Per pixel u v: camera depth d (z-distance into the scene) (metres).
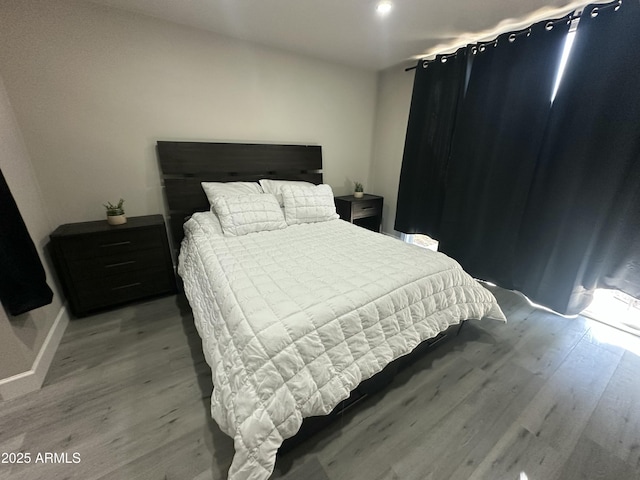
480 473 1.07
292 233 2.15
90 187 2.12
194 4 1.84
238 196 2.18
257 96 2.64
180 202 2.42
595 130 1.78
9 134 1.66
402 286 1.38
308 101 2.95
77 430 1.20
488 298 1.79
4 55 1.69
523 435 1.22
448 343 1.83
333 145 3.31
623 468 1.10
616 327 1.97
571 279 2.01
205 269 1.56
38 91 1.82
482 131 2.41
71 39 1.84
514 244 2.33
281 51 2.64
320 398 1.03
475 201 2.55
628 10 1.57
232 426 0.92
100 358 1.63
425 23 2.06
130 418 1.26
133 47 2.03
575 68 1.82
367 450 1.15
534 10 1.87
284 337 1.01
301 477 1.05
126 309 2.13
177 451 1.13
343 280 1.36
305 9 1.88
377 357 1.23
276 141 2.88
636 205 1.71
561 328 1.99
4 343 1.29
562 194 1.98
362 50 2.62
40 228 1.84
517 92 2.13
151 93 2.17
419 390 1.46
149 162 2.30
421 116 2.91
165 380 1.48
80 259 1.89
